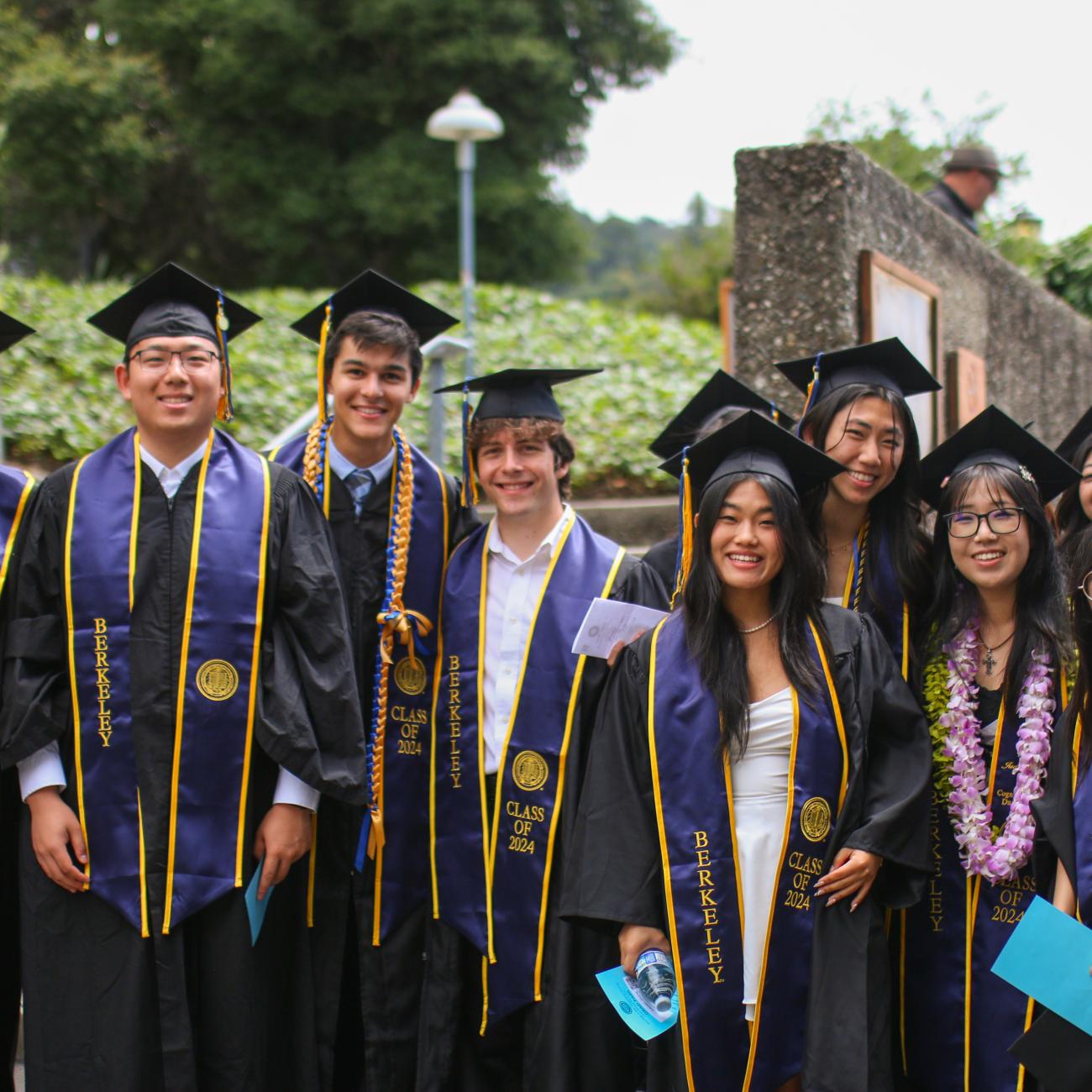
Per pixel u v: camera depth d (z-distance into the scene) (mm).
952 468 3357
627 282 39000
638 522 5883
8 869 3291
